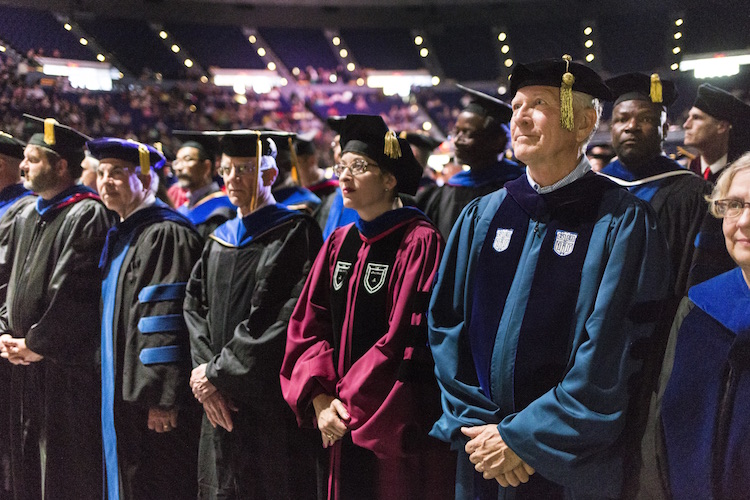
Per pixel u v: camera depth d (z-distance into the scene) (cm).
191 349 328
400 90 1944
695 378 200
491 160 401
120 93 1184
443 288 243
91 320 383
